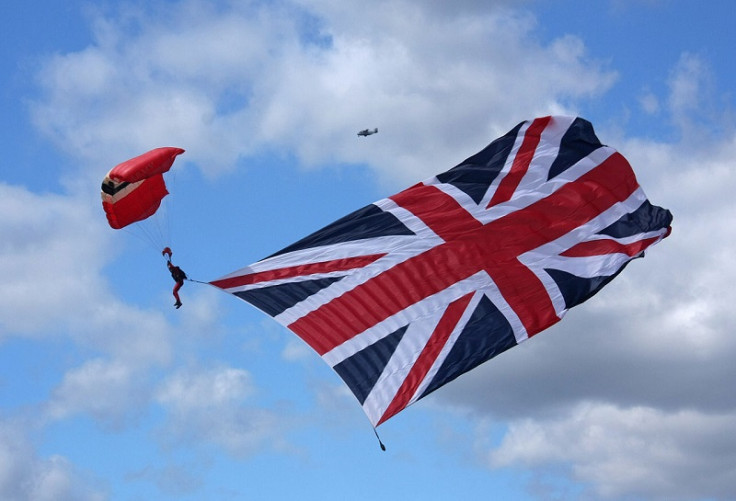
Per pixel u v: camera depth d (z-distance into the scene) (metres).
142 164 34.16
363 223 34.00
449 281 32.47
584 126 35.12
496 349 31.08
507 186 34.59
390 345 31.25
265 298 32.44
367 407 30.16
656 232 33.59
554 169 34.69
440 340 31.33
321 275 32.75
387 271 32.81
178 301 34.38
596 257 33.12
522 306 32.09
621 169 34.53
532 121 35.44
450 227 33.53
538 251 33.28
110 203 35.06
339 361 30.89
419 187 34.81
